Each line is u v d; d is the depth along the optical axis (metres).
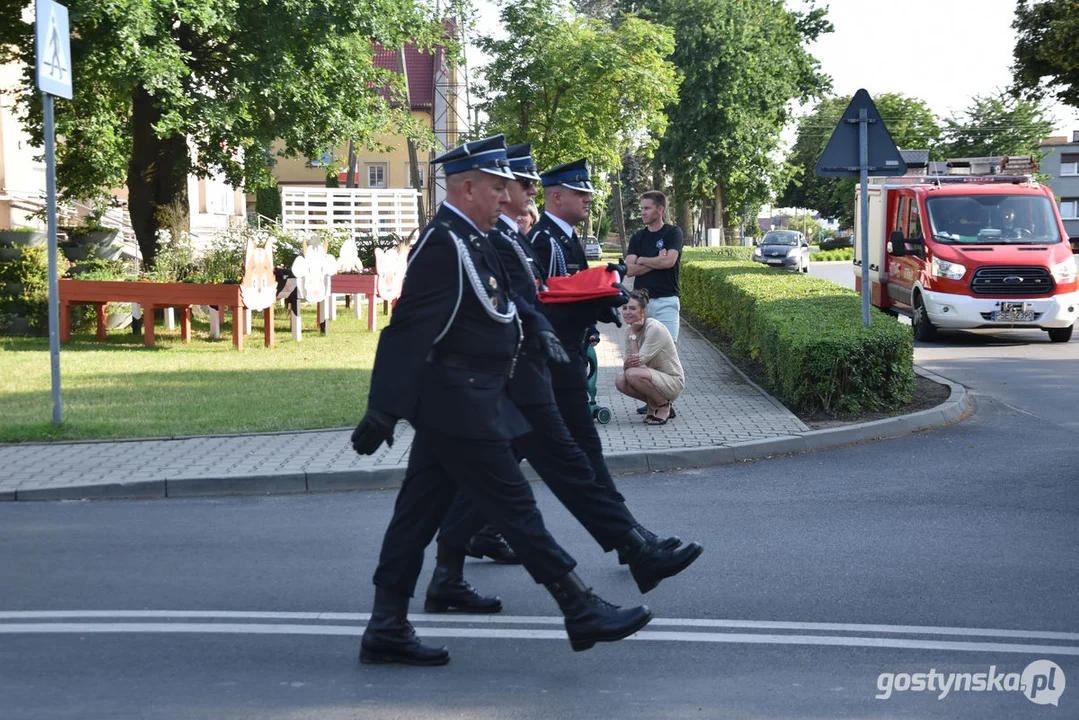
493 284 4.63
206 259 21.58
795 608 5.50
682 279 25.14
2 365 14.73
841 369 10.84
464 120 32.38
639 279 10.75
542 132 31.23
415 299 4.51
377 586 4.83
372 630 4.80
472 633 5.23
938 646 4.95
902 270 19.89
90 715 4.23
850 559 6.36
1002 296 17.95
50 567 6.31
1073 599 5.61
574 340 6.07
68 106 20.00
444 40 25.17
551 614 5.52
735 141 56.69
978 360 15.88
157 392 12.41
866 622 5.28
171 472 8.45
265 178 22.73
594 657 4.87
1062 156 88.19
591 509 5.37
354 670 4.73
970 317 17.98
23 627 5.28
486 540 6.37
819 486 8.27
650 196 10.58
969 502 7.71
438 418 4.59
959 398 11.63
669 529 7.07
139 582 6.01
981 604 5.53
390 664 4.80
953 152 75.06
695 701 4.36
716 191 62.84
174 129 19.47
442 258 4.52
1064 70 35.38
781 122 59.53
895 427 10.31
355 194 30.36
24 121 20.73
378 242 27.55
